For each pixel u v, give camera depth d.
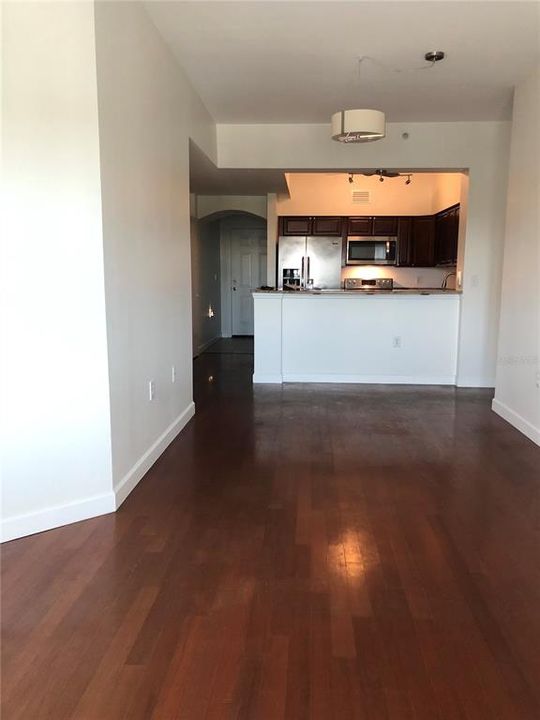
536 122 3.86
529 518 2.66
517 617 1.90
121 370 2.79
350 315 5.82
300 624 1.85
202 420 4.41
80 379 2.51
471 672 1.63
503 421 4.40
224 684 1.58
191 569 2.19
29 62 2.21
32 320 2.36
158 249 3.43
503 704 1.51
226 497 2.89
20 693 1.54
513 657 1.70
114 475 2.72
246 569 2.19
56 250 2.37
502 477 3.19
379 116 3.75
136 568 2.19
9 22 2.16
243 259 9.89
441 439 3.92
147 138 3.16
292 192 8.30
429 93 4.48
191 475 3.21
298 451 3.64
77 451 2.56
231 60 3.79
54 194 2.33
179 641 1.76
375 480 3.14
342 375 5.93
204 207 7.85
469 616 1.90
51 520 2.51
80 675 1.61
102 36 2.44
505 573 2.18
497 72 3.99
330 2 2.99
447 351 5.83
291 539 2.44
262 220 9.63
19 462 2.40
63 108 2.31
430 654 1.71
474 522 2.62
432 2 2.99
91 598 1.98
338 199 8.32
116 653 1.70
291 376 5.96
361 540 2.44
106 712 1.47
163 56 3.46
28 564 2.21
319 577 2.14
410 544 2.40
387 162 5.43
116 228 2.67
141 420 3.15
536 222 3.85
